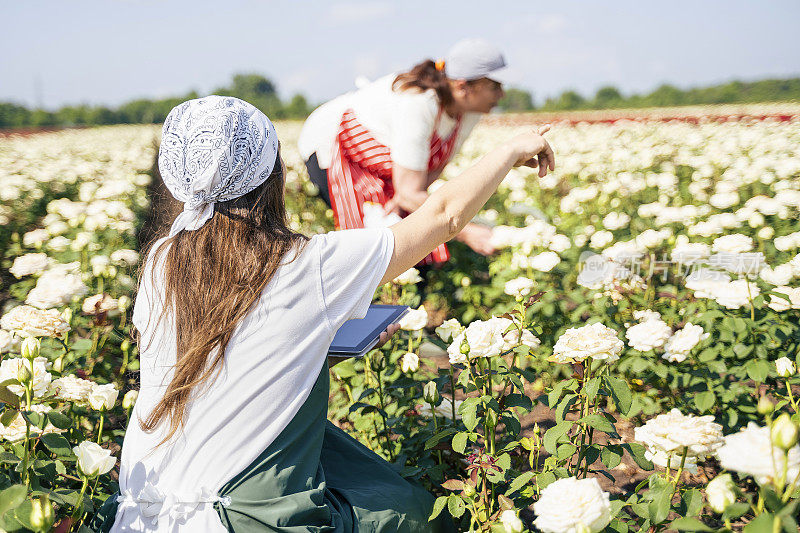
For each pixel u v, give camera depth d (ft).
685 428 5.09
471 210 5.39
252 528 4.46
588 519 4.13
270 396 4.62
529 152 5.87
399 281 11.34
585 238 14.40
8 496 4.36
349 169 13.05
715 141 33.04
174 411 4.52
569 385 6.17
